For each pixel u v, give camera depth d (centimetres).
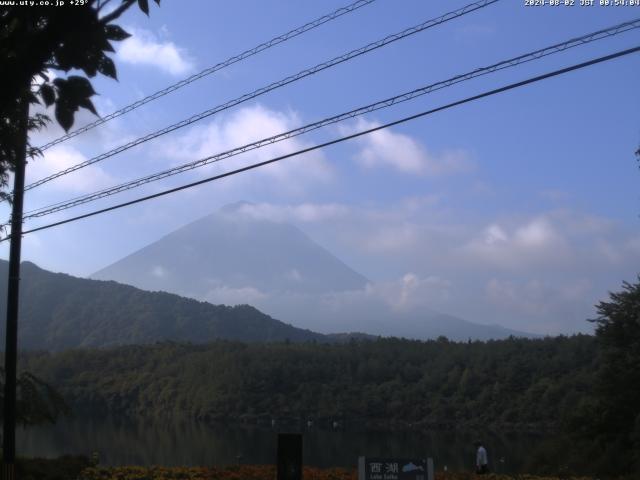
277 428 9162
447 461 5141
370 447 6569
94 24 521
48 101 526
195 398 10362
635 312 3603
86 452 4878
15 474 1680
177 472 1819
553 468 3481
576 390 8412
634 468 3056
